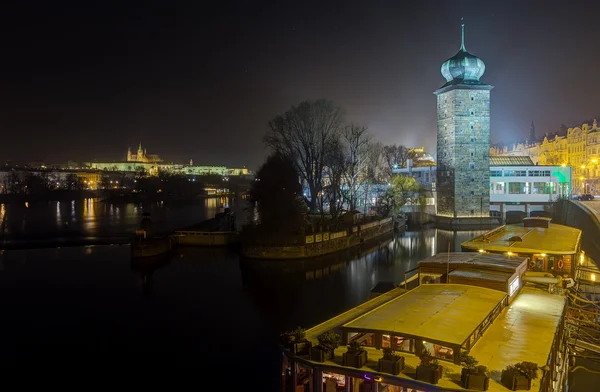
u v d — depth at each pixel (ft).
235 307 154.71
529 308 79.05
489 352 60.95
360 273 204.33
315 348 58.34
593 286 126.21
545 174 384.88
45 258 241.55
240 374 104.06
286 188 253.44
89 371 106.22
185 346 120.98
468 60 369.71
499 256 99.35
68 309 153.48
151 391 96.02
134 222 423.64
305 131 319.88
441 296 75.31
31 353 116.98
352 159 326.24
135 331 132.26
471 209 369.91
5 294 172.14
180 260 236.43
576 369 99.45
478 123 368.27
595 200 318.86
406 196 381.19
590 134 518.78
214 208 634.84
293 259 233.96
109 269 215.51
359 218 315.99
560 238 126.21
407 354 58.39
